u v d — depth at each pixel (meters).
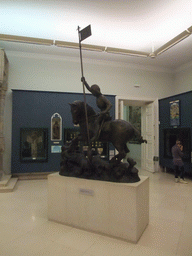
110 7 5.67
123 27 6.71
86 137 4.16
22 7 5.67
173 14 5.96
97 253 2.96
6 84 8.09
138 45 8.08
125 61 9.76
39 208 4.85
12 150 7.88
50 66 8.94
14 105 8.00
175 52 8.67
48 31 6.97
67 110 8.45
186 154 7.95
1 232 3.61
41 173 8.09
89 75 9.45
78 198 3.81
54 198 4.09
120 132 3.80
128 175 3.69
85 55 9.01
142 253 2.97
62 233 3.59
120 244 3.23
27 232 3.62
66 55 9.03
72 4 5.55
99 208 3.59
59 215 4.02
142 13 5.94
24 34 7.18
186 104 8.09
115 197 3.44
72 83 9.18
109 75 9.74
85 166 3.93
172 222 4.05
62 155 4.36
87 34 3.79
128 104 10.89
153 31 6.98
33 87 8.71
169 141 9.20
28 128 7.98
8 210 4.71
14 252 2.97
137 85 10.09
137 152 13.58
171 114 8.96
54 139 8.23
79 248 3.10
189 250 3.06
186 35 5.97
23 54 8.63
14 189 6.56
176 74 10.71
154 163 9.73
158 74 10.59
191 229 3.75
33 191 6.34
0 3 5.50
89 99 8.74
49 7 5.67
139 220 3.41
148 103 10.58
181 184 7.21
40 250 3.03
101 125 3.98
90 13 5.96
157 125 10.08
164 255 2.93
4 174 7.85
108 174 3.71
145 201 3.80
